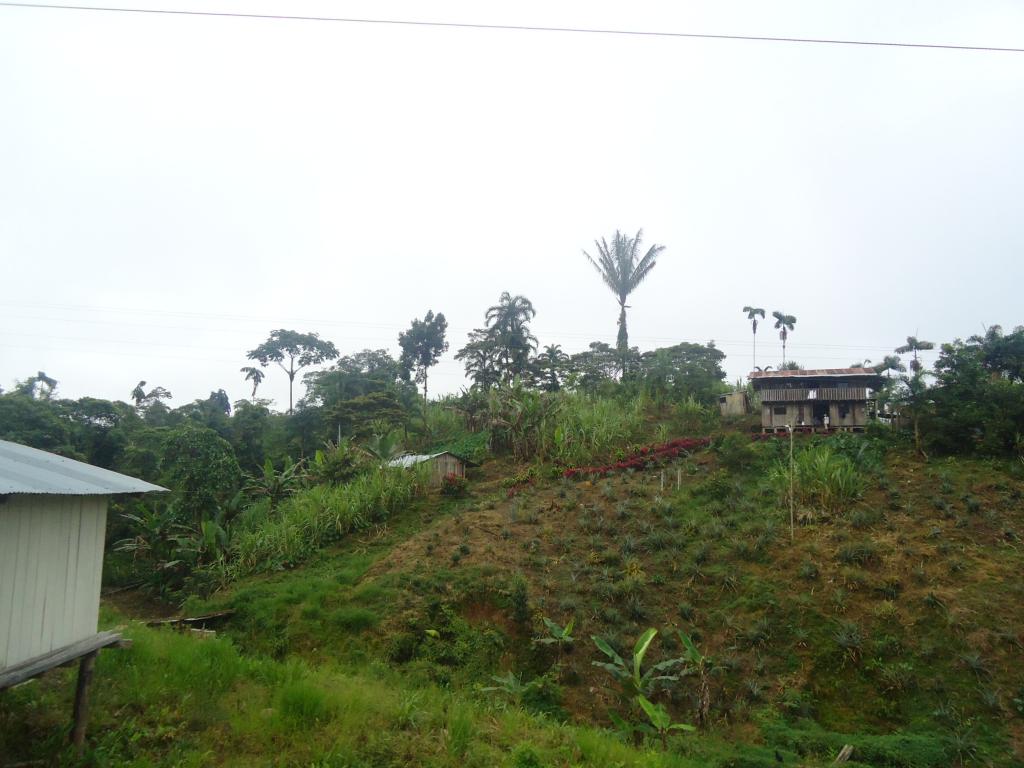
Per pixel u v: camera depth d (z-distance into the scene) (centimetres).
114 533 2283
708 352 3481
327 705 780
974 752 963
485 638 1338
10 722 639
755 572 1444
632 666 1177
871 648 1188
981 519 1515
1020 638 1149
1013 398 1862
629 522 1755
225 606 1587
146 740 659
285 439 3538
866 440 2078
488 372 3769
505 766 702
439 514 2145
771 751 999
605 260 4019
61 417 2695
